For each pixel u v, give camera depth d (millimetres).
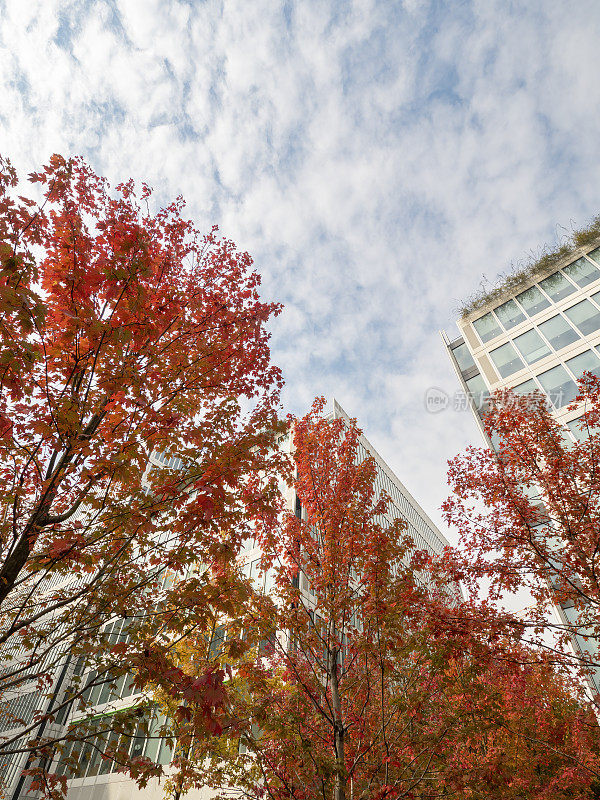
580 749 11664
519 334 27047
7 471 5676
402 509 43562
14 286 4738
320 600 10133
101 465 5469
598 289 24891
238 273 8922
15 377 4914
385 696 9680
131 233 6043
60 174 6426
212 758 9461
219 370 7613
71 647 5438
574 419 20344
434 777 8320
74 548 5406
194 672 8906
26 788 21625
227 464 5992
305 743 8234
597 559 9430
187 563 5707
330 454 11922
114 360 5684
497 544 10508
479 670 8695
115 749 5117
